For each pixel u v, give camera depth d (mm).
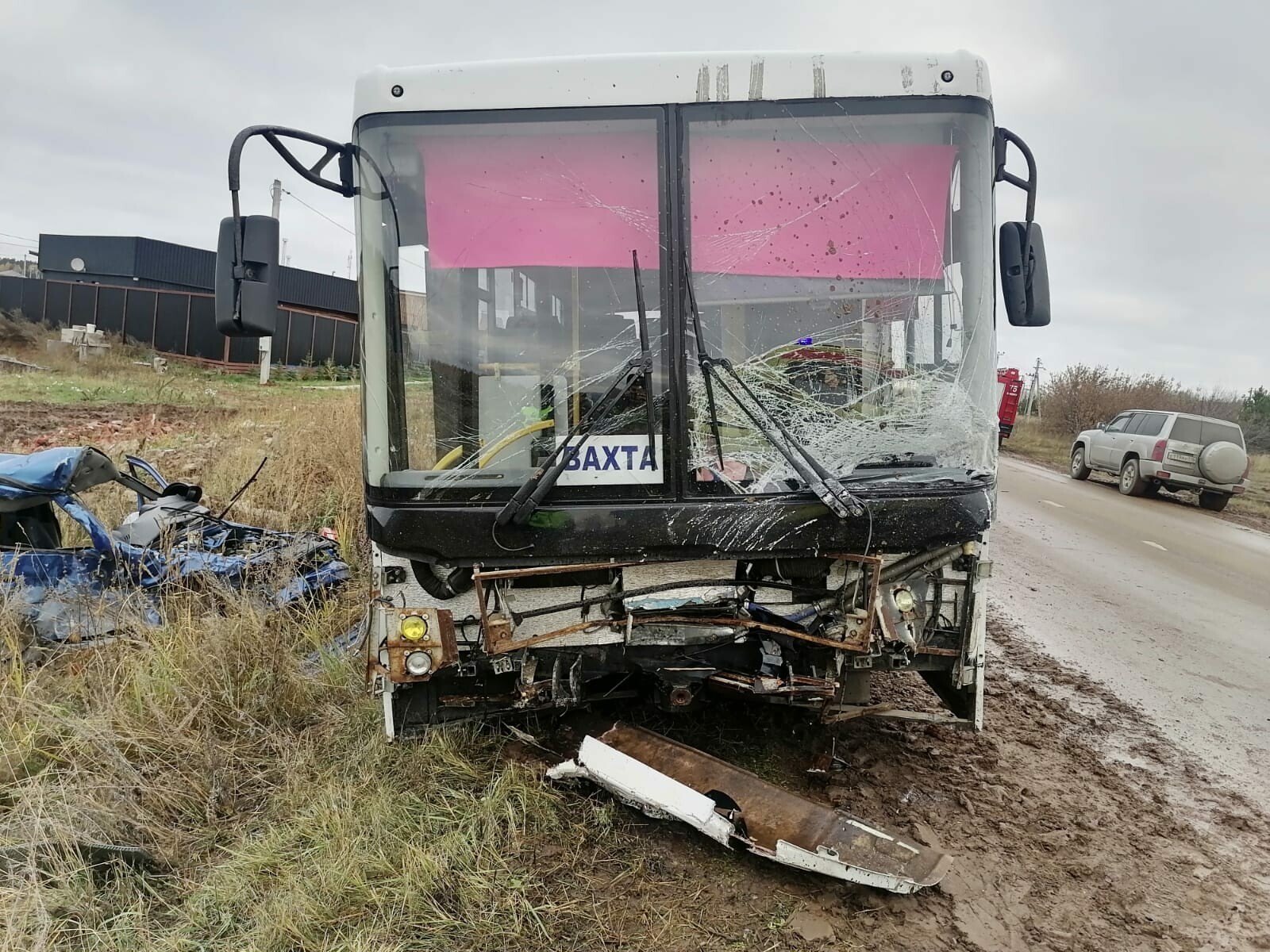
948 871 3162
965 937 2846
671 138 3359
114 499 6973
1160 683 5422
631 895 2992
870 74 3402
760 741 4160
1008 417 25031
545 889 3002
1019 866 3287
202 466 9133
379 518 3311
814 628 3473
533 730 4035
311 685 4398
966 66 3445
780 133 3393
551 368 3381
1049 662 5750
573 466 3324
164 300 28922
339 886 2900
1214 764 4266
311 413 13336
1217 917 3021
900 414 3469
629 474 3340
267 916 2795
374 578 3504
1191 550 10422
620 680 3824
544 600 3447
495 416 3383
